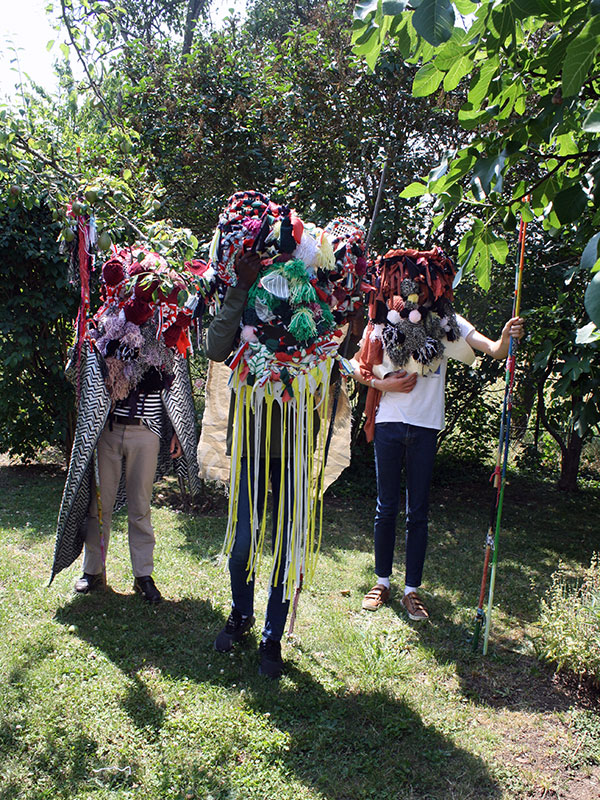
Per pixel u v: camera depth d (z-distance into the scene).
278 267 2.68
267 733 2.51
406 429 3.55
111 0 3.30
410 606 3.59
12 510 5.17
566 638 3.04
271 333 2.74
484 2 1.75
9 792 2.17
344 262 2.89
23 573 3.82
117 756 2.35
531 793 2.32
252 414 2.88
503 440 3.20
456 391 6.68
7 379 5.99
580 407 4.09
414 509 3.60
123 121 4.29
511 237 5.90
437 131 5.86
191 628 3.30
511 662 3.18
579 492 6.92
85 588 3.60
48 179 2.83
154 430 3.50
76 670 2.85
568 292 4.46
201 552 4.39
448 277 3.62
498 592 4.04
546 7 1.73
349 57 5.66
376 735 2.54
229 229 2.71
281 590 2.91
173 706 2.65
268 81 6.02
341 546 4.77
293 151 6.09
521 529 5.60
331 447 3.49
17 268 5.69
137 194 3.38
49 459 6.99
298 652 3.12
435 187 2.30
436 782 2.34
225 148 5.88
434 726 2.64
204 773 2.29
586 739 2.62
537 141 2.10
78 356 3.46
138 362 3.35
